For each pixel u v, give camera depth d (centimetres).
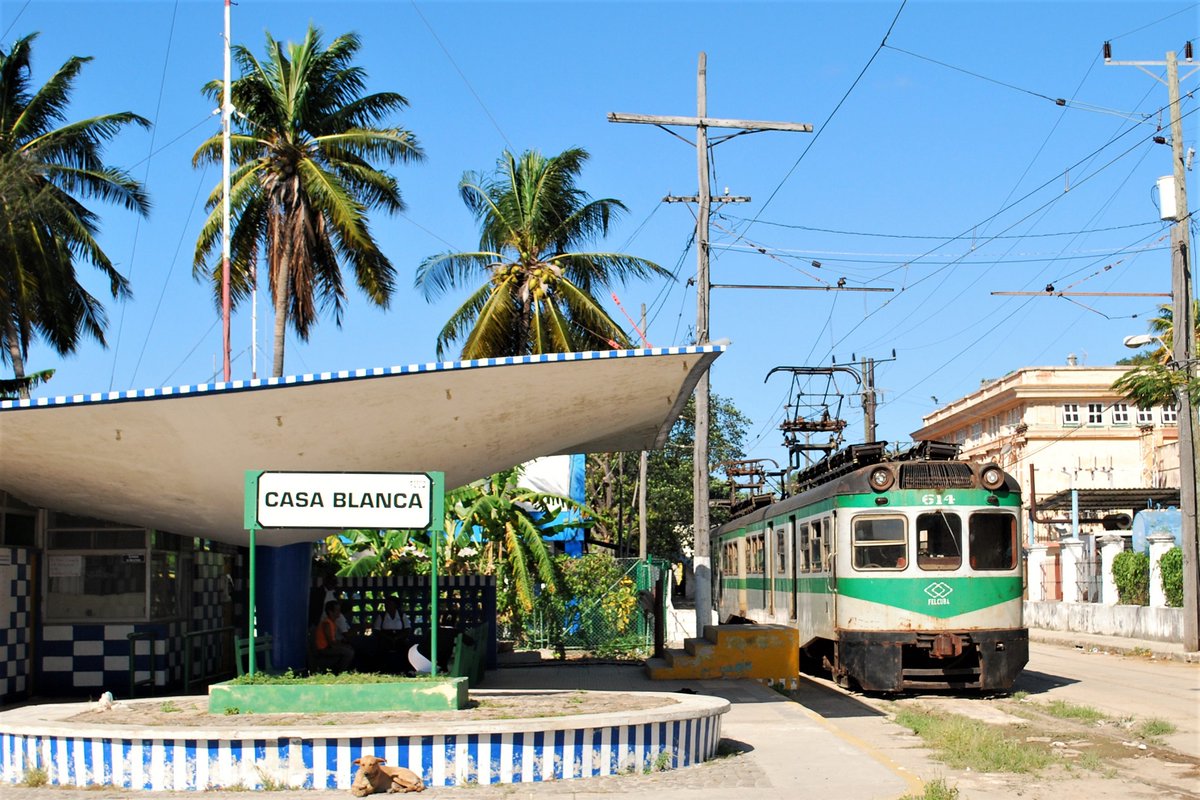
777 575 2252
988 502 1703
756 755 1073
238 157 2841
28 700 1430
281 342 2784
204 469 1262
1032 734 1296
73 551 1480
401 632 1772
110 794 912
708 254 2266
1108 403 5356
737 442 5906
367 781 891
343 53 2792
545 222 2992
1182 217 2278
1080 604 3109
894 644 1667
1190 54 2281
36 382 2902
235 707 1056
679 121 2256
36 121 2767
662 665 1841
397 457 1302
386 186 2817
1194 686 1808
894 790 905
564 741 958
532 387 1231
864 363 3406
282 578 1443
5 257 2625
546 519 2458
